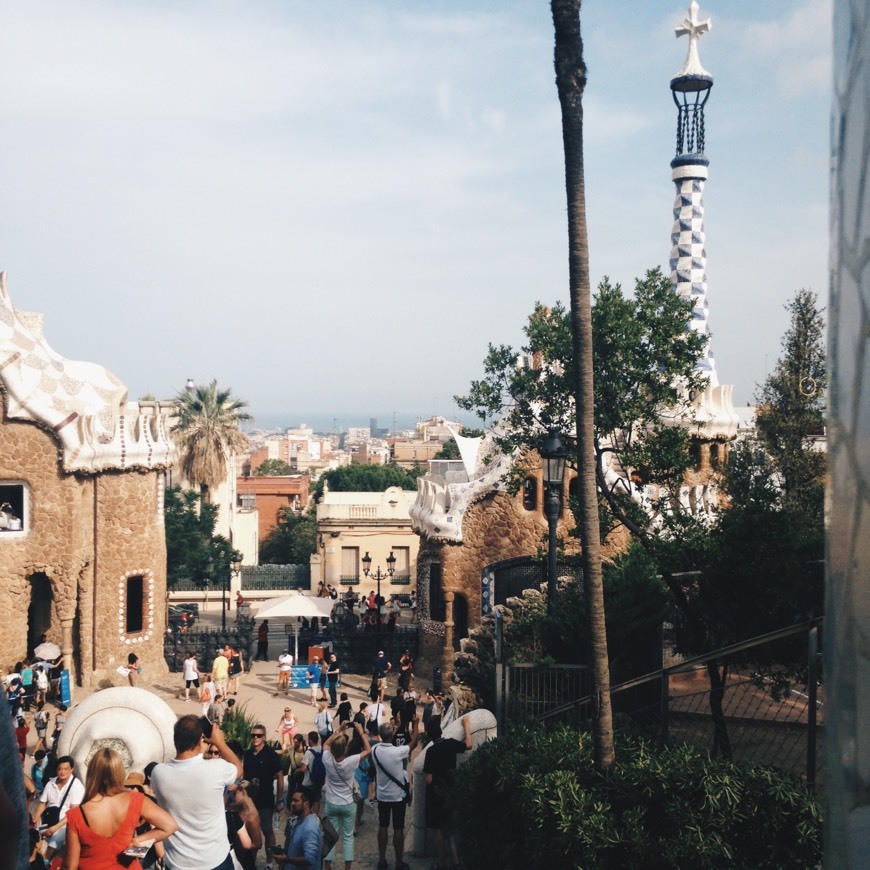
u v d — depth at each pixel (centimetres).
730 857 795
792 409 3444
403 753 1285
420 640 3675
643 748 953
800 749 1204
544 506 3366
